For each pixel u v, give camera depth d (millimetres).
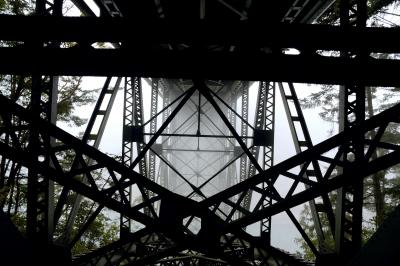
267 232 6027
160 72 2896
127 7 6941
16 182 12250
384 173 15070
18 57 2822
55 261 3732
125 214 2809
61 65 2850
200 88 4012
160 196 2811
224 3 7348
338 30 2936
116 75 2934
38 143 3383
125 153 6906
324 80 2920
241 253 4977
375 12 10195
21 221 11898
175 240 2809
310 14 7367
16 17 2844
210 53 2869
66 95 14023
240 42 3021
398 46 2930
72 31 2906
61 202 4129
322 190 2691
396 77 2840
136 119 7406
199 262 6512
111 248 3213
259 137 7230
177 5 8641
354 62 2854
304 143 5352
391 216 1983
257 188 3742
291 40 2973
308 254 17484
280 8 6906
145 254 5891
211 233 2812
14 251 2182
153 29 2924
